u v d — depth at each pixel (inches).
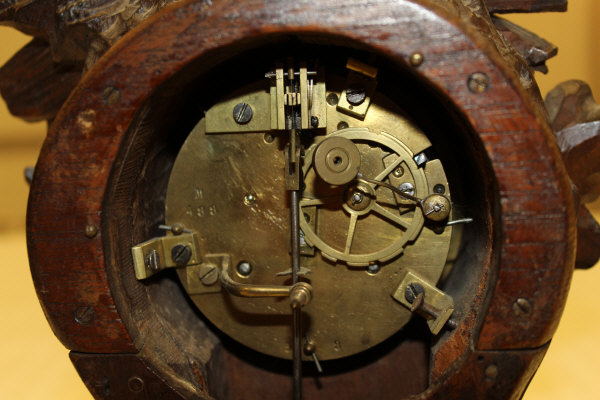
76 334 5.7
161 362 5.9
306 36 5.3
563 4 6.7
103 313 5.6
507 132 5.0
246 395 7.5
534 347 5.4
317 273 6.4
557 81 16.1
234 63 6.3
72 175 5.4
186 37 5.1
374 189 6.2
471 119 5.0
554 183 5.0
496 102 4.9
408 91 6.3
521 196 5.0
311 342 6.6
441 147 6.4
